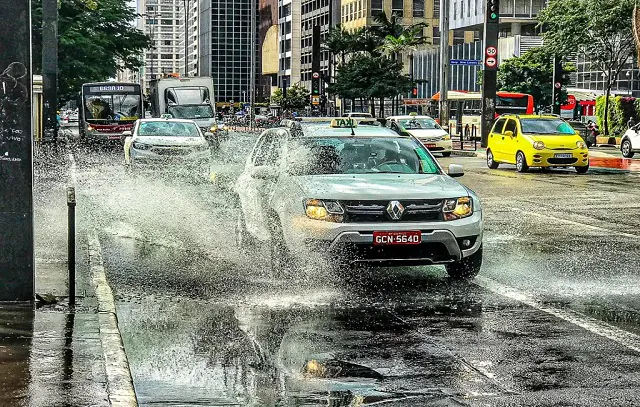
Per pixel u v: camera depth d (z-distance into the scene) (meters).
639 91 97.31
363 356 8.16
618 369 7.69
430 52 133.88
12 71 9.84
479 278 12.28
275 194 12.13
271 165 13.28
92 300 10.35
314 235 11.38
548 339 8.80
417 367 7.77
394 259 11.52
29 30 9.84
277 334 9.02
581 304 10.55
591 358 8.06
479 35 133.75
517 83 96.06
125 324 9.45
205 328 9.28
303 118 20.41
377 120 39.03
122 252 14.26
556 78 62.38
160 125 33.41
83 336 8.54
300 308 10.24
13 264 10.05
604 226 18.25
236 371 7.68
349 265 11.48
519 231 17.47
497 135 37.03
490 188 27.36
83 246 14.77
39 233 16.38
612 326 9.38
